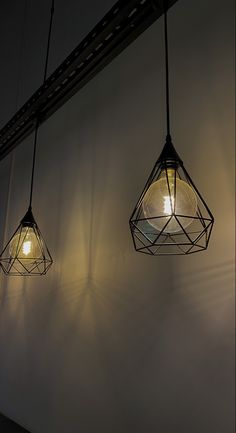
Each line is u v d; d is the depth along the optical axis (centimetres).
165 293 104
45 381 148
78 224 150
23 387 162
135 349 109
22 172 212
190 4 118
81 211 150
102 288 129
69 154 168
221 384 84
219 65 103
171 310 100
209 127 102
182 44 117
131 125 133
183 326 96
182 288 99
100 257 134
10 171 229
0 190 237
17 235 135
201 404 87
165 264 105
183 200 74
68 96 142
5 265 200
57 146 179
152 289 108
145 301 110
